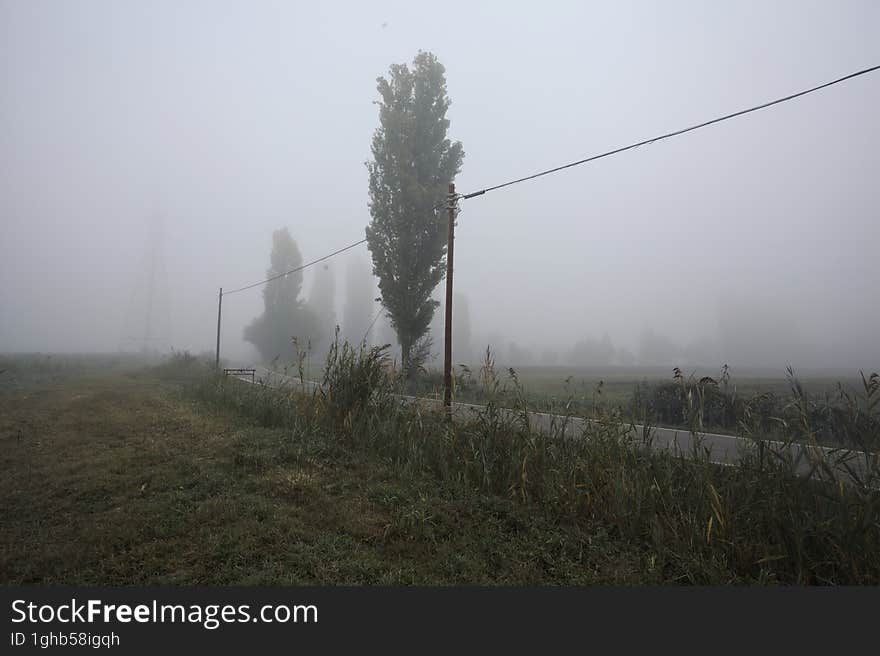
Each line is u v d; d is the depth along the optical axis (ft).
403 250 75.41
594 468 21.65
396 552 16.90
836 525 15.81
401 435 28.12
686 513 18.84
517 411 26.13
